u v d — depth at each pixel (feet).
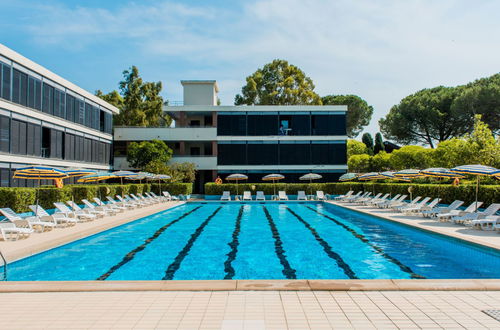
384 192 88.22
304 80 179.22
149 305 16.15
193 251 35.32
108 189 72.74
